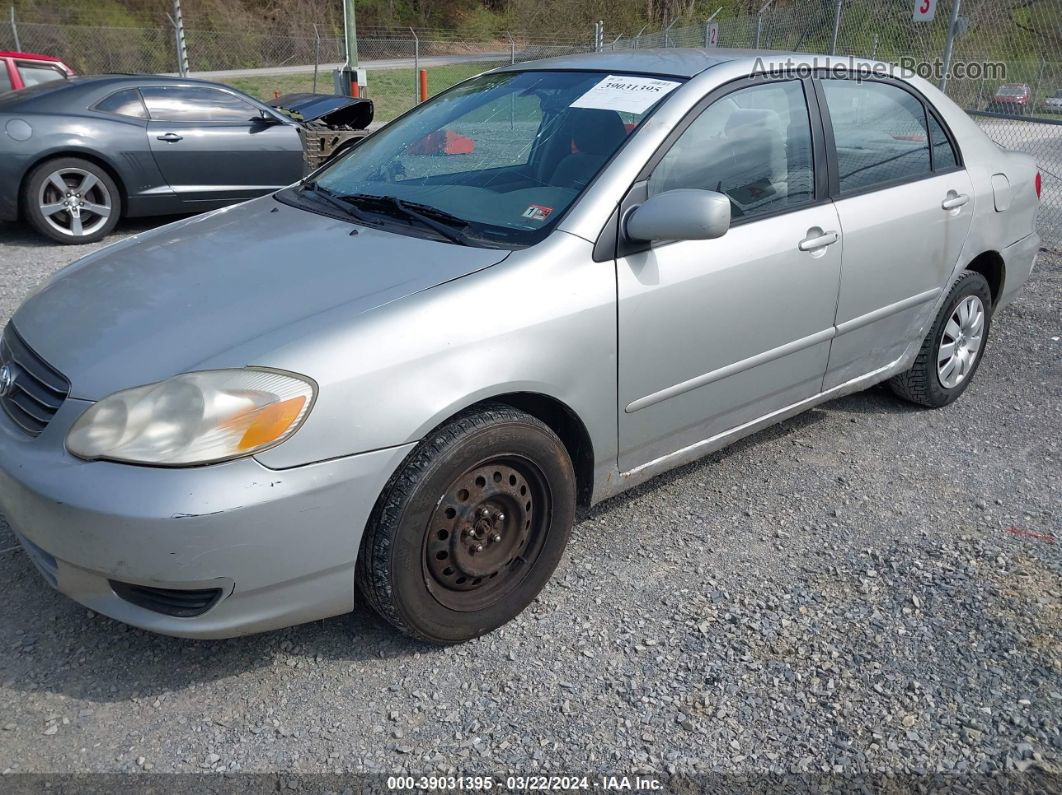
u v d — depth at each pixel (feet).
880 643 8.75
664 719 7.75
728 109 10.31
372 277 8.33
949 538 10.72
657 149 9.52
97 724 7.57
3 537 10.20
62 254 23.34
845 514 11.24
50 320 8.53
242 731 7.54
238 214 10.81
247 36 104.17
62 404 7.48
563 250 8.73
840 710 7.88
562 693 8.04
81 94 24.43
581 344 8.71
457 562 8.28
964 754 7.41
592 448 9.26
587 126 10.02
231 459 6.98
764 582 9.75
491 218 9.35
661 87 10.18
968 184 13.29
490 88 11.79
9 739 7.36
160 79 25.73
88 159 24.23
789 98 11.05
